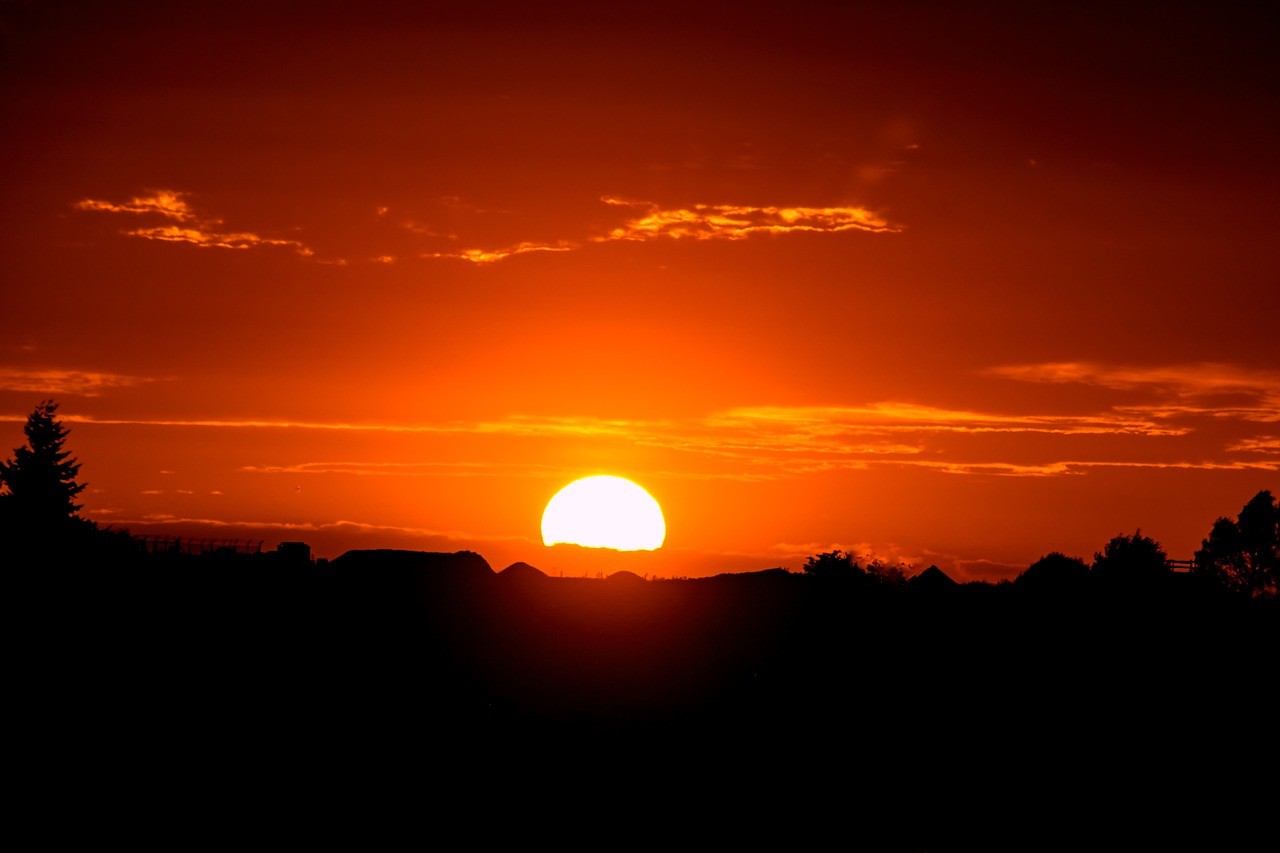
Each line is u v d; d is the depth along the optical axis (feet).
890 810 422.82
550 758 474.49
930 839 392.06
